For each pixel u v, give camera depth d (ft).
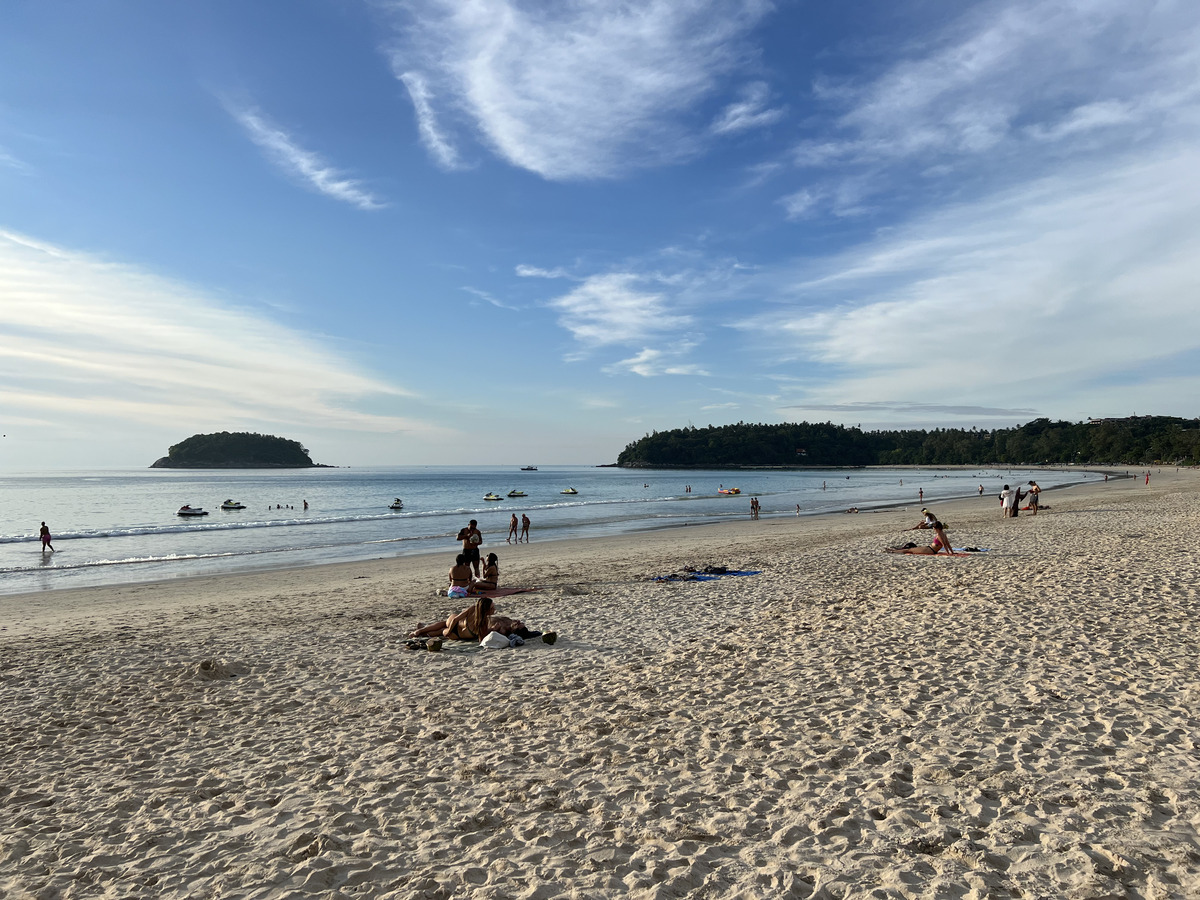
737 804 14.99
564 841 13.76
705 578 50.57
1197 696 20.27
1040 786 14.99
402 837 14.19
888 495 240.32
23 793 17.10
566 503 220.43
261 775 17.78
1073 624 29.71
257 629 38.50
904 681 23.17
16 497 274.77
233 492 322.34
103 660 31.45
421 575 64.28
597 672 26.66
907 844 12.89
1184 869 11.50
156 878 12.87
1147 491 178.09
